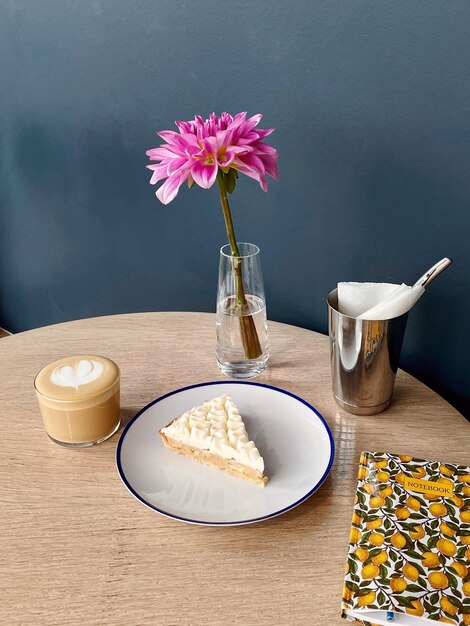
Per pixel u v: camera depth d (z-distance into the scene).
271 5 1.04
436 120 0.97
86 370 0.88
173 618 0.64
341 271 1.17
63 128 1.41
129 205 1.40
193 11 1.12
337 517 0.76
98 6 1.23
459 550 0.68
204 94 1.18
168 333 1.15
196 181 0.85
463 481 0.77
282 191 1.16
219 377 1.02
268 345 1.10
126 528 0.75
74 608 0.65
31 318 1.75
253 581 0.68
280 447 0.85
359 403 0.92
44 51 1.35
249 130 0.91
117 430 0.91
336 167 1.09
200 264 1.35
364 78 1.00
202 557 0.71
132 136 1.32
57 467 0.84
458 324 1.08
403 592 0.64
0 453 0.86
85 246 1.52
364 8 0.96
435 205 1.02
